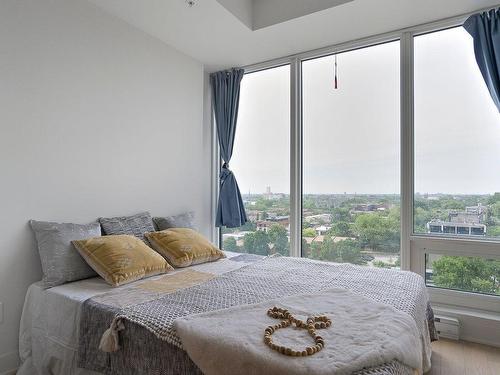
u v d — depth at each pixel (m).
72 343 1.74
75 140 2.40
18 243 2.08
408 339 1.27
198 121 3.55
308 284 1.93
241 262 2.65
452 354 2.30
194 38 3.06
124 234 2.53
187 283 2.04
